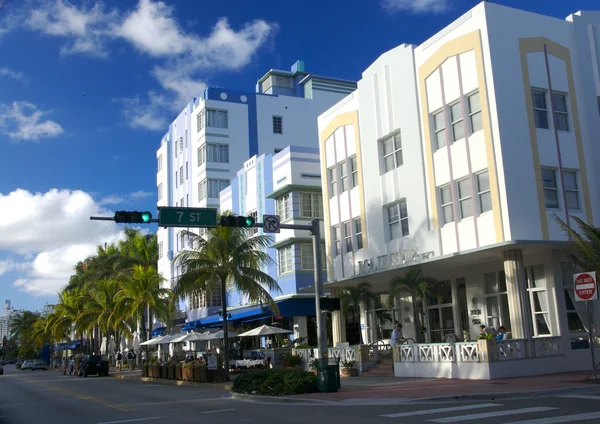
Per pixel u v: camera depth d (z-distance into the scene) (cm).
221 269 2922
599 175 2341
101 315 5503
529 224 2159
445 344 2197
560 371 2133
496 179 2191
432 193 2497
